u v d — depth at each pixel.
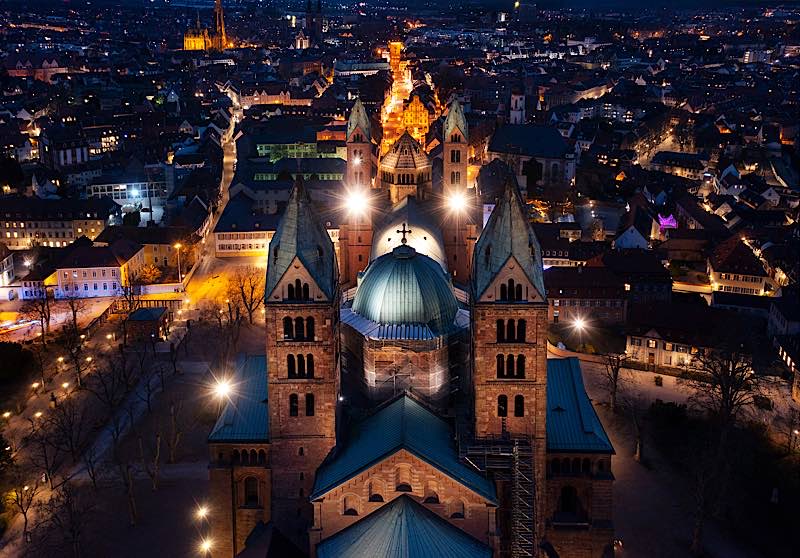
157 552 119.06
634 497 130.12
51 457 145.25
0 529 125.31
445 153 167.50
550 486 108.00
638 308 183.75
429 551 90.56
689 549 118.19
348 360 114.44
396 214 149.38
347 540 94.62
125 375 168.38
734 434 146.25
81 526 122.25
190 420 156.50
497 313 98.56
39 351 189.00
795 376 164.12
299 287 99.38
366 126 166.62
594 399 161.88
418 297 109.50
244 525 109.69
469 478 96.25
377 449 97.25
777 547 119.62
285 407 103.00
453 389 113.81
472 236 168.50
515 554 99.94
